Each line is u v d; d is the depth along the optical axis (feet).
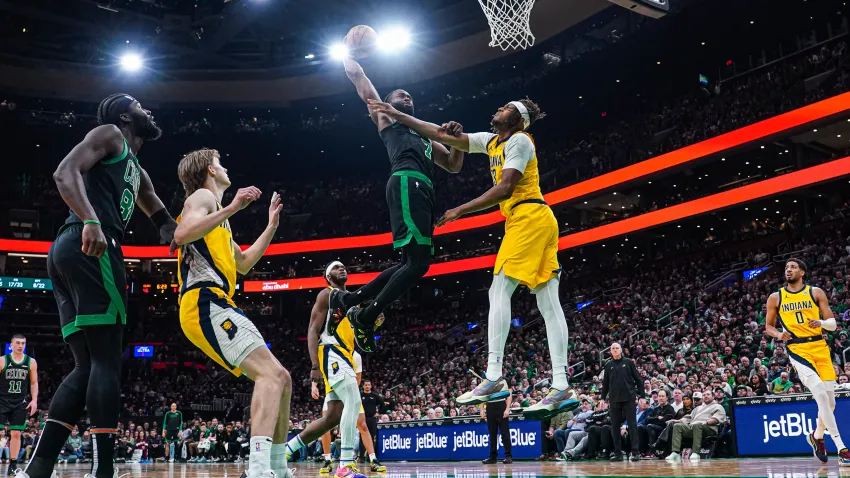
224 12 111.55
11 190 139.23
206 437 72.49
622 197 118.52
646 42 104.88
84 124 131.23
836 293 68.74
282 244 135.95
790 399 30.35
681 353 64.39
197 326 12.14
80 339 12.71
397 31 114.32
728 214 104.32
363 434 28.63
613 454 37.91
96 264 12.63
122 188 13.39
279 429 13.30
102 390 12.10
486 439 40.32
